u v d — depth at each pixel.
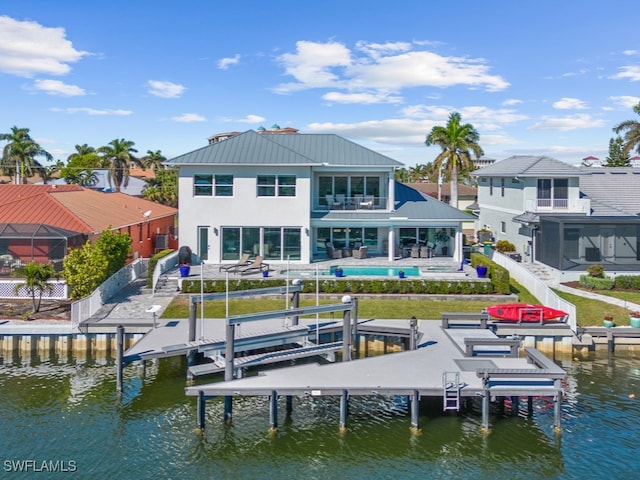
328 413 19.52
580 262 36.97
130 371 23.12
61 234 32.31
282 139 41.72
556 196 41.78
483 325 25.16
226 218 36.25
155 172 89.81
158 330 24.42
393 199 38.56
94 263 28.75
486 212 52.72
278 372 19.38
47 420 18.62
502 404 20.06
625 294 32.06
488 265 32.59
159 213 52.81
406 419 18.92
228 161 35.66
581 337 26.17
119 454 16.58
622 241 37.38
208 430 18.12
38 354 25.14
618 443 17.25
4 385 21.52
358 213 38.06
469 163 54.09
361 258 38.59
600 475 15.55
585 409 19.66
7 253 32.97
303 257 36.53
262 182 36.28
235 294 22.64
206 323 25.70
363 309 28.70
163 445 17.14
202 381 21.97
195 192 36.25
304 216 36.31
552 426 18.33
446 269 34.69
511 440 17.42
